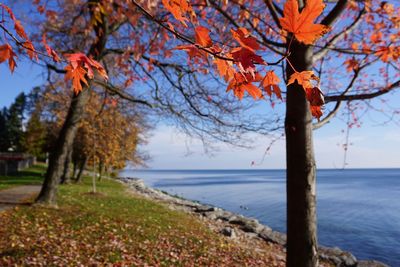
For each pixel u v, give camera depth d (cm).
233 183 10769
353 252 1977
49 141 3812
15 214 1071
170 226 1205
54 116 3042
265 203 4281
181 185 9288
